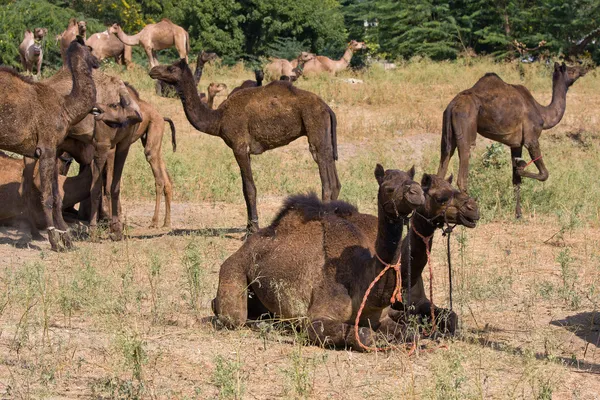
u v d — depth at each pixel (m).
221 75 49.88
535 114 22.33
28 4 48.44
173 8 63.69
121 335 9.91
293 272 11.20
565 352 11.18
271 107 18.33
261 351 10.57
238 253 11.91
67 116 17.61
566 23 59.47
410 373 9.76
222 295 11.72
